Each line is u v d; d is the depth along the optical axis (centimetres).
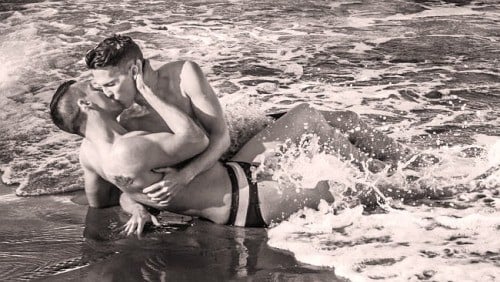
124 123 469
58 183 571
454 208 498
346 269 415
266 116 557
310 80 794
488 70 823
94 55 443
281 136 505
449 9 1180
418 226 471
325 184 491
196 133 457
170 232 485
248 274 421
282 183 486
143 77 460
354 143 539
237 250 454
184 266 435
